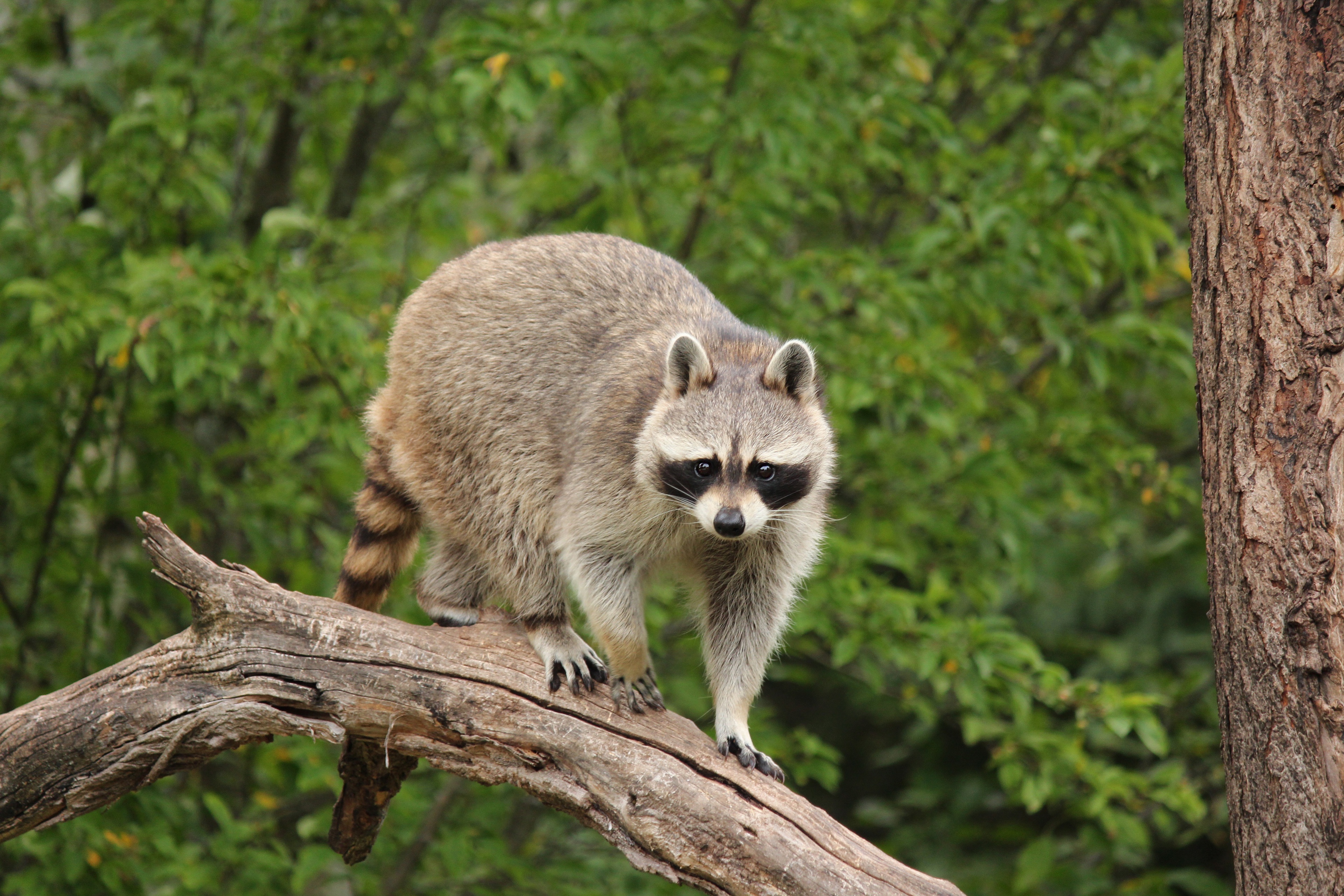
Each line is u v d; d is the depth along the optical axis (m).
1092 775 10.71
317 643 5.81
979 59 13.22
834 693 20.39
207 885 9.87
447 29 14.32
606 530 6.45
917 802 16.78
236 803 13.02
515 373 6.79
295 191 13.87
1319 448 4.58
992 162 12.04
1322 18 4.65
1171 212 13.08
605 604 6.40
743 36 10.92
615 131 13.04
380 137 13.66
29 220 11.89
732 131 10.89
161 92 10.29
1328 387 4.57
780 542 6.74
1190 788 11.17
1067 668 16.41
